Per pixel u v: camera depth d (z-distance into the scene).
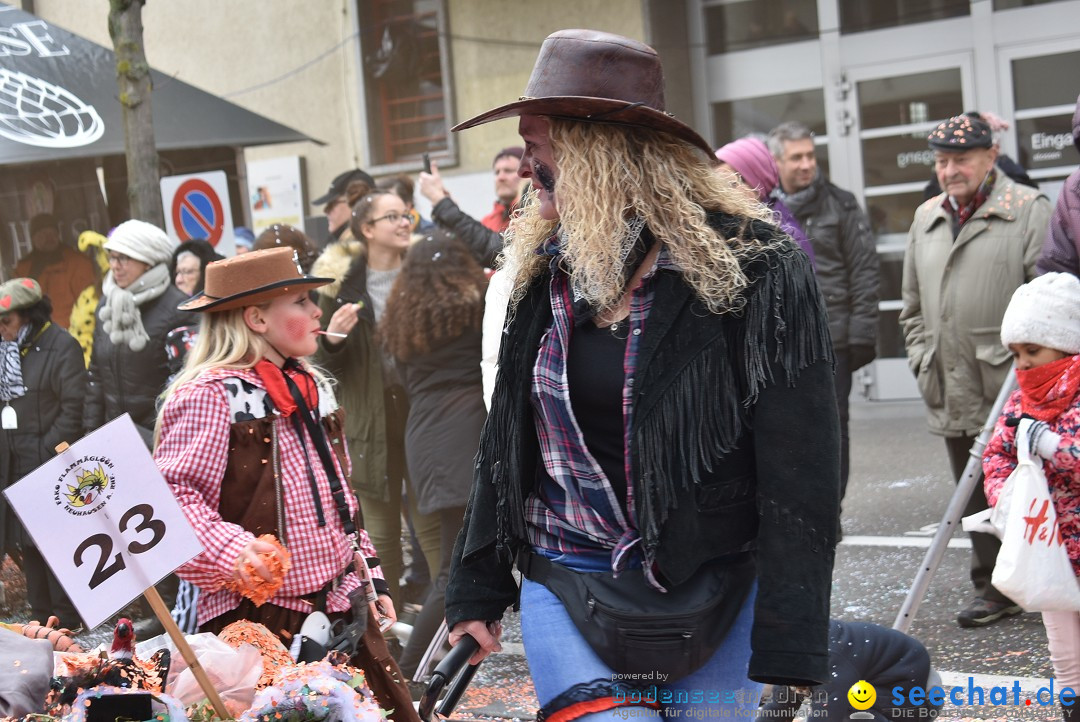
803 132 6.98
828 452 2.32
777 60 11.42
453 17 12.48
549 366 2.46
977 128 6.00
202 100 9.16
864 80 11.23
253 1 13.55
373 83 13.05
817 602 2.30
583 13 11.77
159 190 7.63
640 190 2.42
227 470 3.38
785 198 7.04
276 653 3.24
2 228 9.27
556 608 2.50
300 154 13.55
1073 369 3.96
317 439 3.51
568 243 2.44
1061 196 5.26
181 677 3.02
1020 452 3.95
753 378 2.32
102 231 9.49
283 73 13.50
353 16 13.02
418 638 5.19
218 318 3.53
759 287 2.34
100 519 2.85
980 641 5.25
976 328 5.99
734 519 2.40
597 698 2.40
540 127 2.52
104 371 6.73
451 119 12.61
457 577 2.75
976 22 10.76
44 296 6.94
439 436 5.29
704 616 2.40
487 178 12.54
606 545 2.46
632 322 2.39
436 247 5.41
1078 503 3.94
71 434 6.85
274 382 3.47
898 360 11.30
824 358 2.35
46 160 8.27
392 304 5.39
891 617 5.64
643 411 2.34
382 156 13.13
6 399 6.87
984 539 5.51
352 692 2.89
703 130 11.60
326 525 3.47
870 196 11.32
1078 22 10.38
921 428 10.15
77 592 2.80
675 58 11.48
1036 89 10.65
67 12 13.98
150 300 6.72
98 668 2.85
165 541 2.88
